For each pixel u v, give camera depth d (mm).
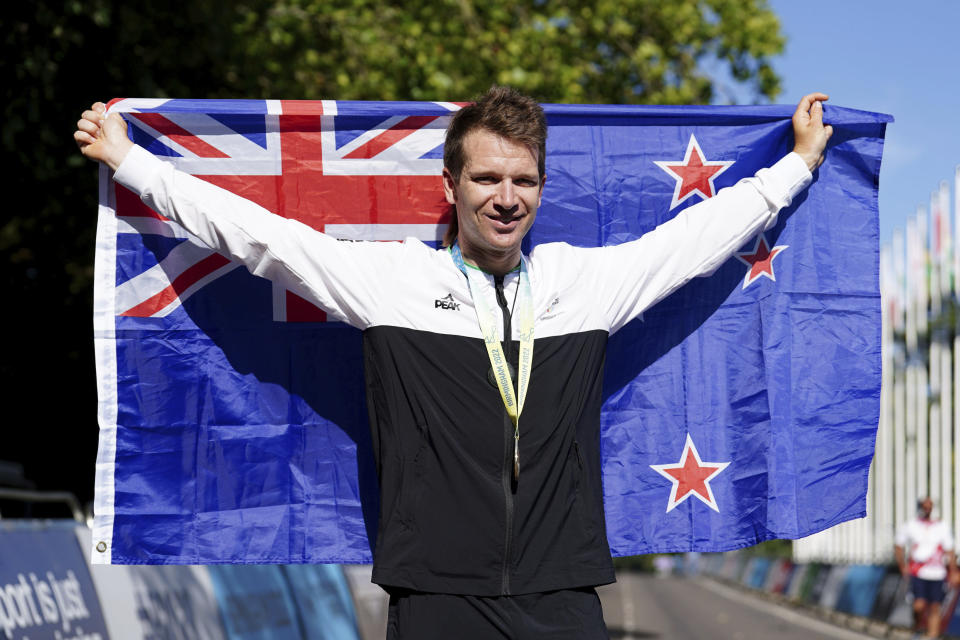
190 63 9688
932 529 14328
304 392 4102
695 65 17219
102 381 4016
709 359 4246
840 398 4273
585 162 4285
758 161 4332
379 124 4168
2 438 10328
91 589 4984
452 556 3219
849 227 4316
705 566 67000
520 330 3375
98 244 4027
